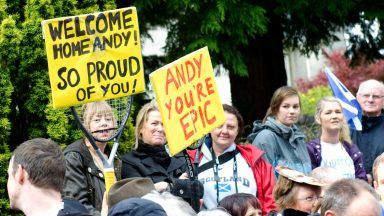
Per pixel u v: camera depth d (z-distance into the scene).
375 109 13.47
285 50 20.81
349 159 12.23
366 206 6.69
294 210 8.64
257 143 11.59
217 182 10.36
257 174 10.54
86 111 9.65
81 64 8.20
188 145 8.63
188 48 16.45
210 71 8.94
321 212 6.94
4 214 11.16
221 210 6.72
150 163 10.27
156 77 8.43
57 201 6.51
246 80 19.20
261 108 19.14
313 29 18.62
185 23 16.94
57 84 8.09
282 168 9.10
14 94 11.79
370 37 19.91
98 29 8.28
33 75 11.70
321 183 8.84
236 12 16.31
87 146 9.71
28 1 11.79
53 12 11.84
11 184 6.50
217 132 10.37
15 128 11.90
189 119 8.66
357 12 18.62
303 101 28.06
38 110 11.69
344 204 6.73
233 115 10.45
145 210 5.74
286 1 16.97
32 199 6.45
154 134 10.29
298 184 8.84
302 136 11.80
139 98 16.80
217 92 8.95
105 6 13.24
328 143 12.27
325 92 28.88
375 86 13.56
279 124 11.67
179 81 8.62
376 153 13.41
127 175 10.25
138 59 8.41
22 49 11.59
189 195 8.66
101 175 9.61
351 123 13.62
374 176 8.90
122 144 12.45
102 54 8.30
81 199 9.34
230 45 16.75
